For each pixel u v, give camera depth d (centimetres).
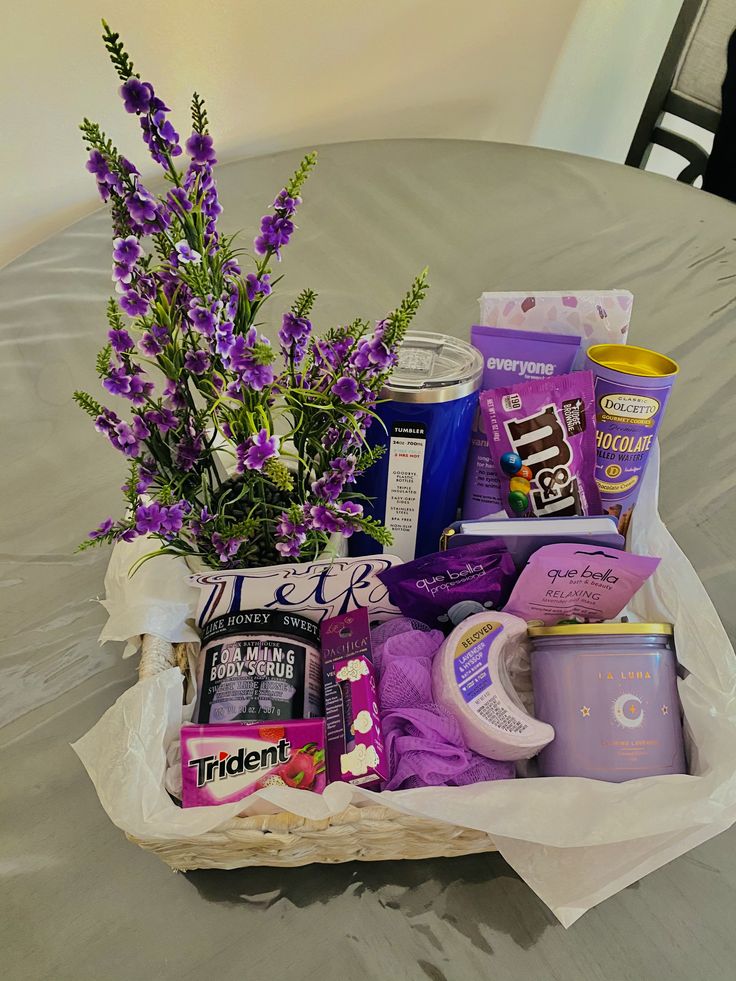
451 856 49
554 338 58
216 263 41
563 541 53
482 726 49
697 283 91
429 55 118
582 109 149
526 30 125
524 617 56
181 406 45
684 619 53
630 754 48
